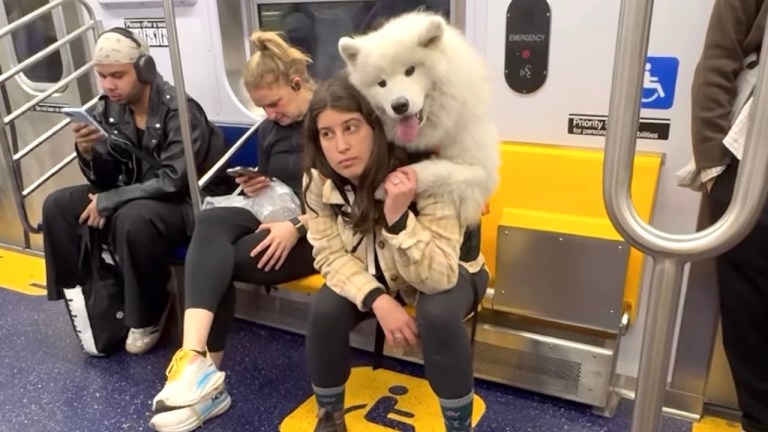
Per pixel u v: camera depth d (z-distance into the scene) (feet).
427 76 4.24
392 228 4.62
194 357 5.78
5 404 6.77
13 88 9.87
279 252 5.97
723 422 6.24
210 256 5.90
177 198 7.24
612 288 5.83
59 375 7.30
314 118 4.78
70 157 8.96
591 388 6.10
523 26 6.13
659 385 2.84
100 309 7.41
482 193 4.80
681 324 6.18
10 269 10.31
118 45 6.82
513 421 6.19
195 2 7.91
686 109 5.74
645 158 5.90
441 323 4.75
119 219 6.88
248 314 8.37
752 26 4.77
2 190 10.72
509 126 6.55
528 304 6.22
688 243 2.51
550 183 6.18
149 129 7.18
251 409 6.52
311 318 5.19
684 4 5.49
